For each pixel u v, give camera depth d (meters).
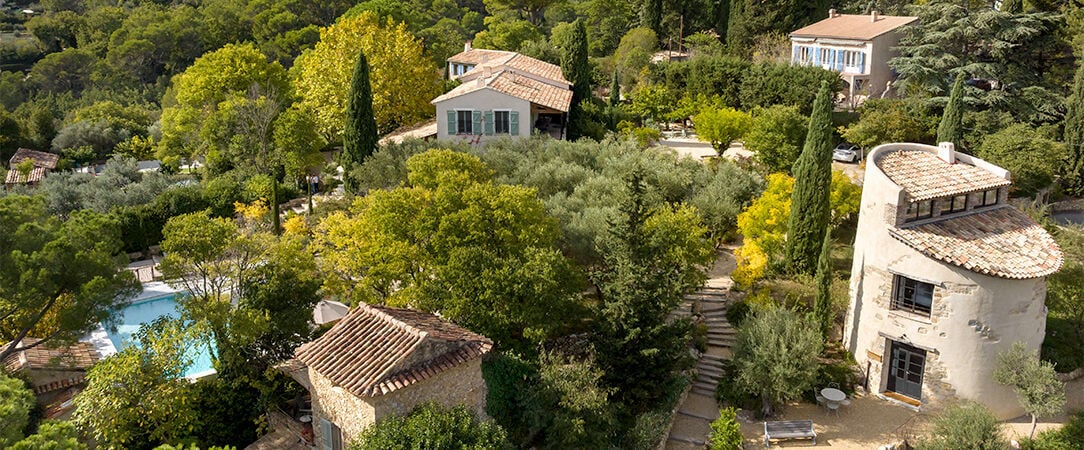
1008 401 31.75
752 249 36.91
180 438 28.55
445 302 29.75
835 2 101.19
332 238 34.12
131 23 130.25
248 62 74.94
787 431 30.06
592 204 40.19
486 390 27.05
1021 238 32.53
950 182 33.25
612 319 30.67
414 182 39.06
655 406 31.30
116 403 26.95
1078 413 31.56
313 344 26.59
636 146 52.31
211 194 57.12
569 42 64.50
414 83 67.50
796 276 37.84
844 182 44.53
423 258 32.03
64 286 28.09
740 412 32.00
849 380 33.56
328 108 67.38
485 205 32.62
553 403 27.64
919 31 66.12
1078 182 58.09
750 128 57.84
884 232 32.03
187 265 31.38
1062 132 62.22
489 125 53.97
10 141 84.38
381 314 26.92
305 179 64.38
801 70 66.25
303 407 30.05
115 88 118.44
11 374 30.42
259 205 53.28
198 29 125.56
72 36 138.62
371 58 65.62
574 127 60.69
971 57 64.19
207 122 68.75
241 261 33.50
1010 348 30.89
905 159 34.56
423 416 23.83
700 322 36.59
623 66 89.69
